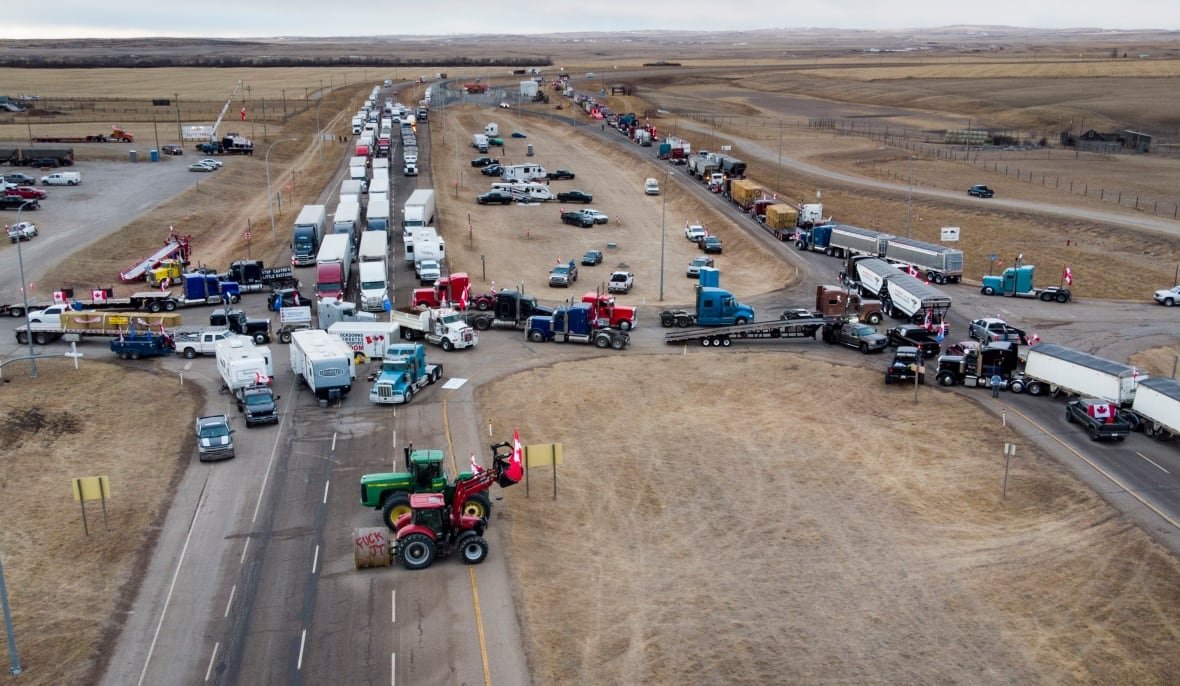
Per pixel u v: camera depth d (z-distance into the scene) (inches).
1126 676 1395.2
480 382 2642.7
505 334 3149.6
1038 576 1658.5
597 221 5068.9
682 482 2032.5
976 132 7391.7
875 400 2527.1
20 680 1368.1
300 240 4005.9
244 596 1582.2
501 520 1841.8
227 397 2522.1
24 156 5895.7
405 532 1648.6
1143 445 2196.1
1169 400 2153.1
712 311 3164.4
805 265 4101.9
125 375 2691.9
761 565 1701.5
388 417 2381.9
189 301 3449.8
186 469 2080.5
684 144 6565.0
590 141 7534.5
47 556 1708.9
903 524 1854.1
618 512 1894.7
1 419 2324.1
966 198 5226.4
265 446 2203.5
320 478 2028.8
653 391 2596.0
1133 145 7042.3
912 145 7249.0
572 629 1496.1
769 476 2065.7
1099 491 1955.0
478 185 6048.2
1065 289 3533.5
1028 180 5767.7
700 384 2655.0
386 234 3964.1
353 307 3090.6
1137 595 1595.7
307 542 1759.4
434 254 3907.5
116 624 1512.1
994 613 1552.7
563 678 1371.8
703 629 1503.4
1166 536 1771.7
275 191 5728.3
